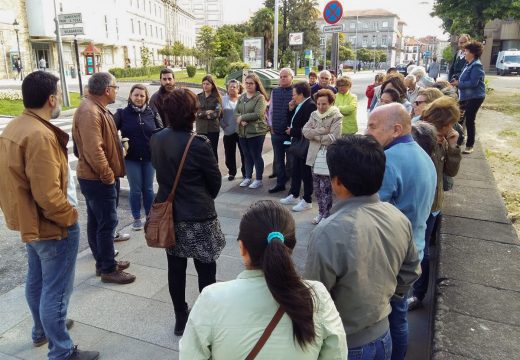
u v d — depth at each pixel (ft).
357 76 157.89
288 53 162.30
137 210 16.72
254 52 68.39
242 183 23.00
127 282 12.72
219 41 148.87
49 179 7.77
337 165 5.83
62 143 8.35
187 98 9.29
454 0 73.72
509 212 18.43
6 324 10.77
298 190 19.83
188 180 9.43
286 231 4.74
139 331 10.46
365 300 5.57
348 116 22.34
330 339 4.77
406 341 7.52
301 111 18.35
